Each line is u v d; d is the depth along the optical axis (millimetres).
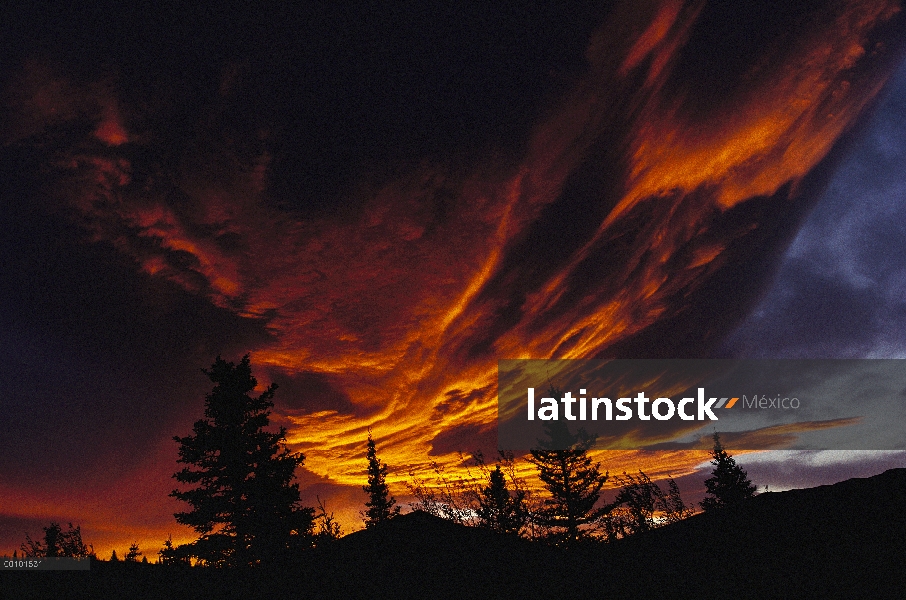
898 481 19359
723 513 18047
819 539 15523
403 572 12172
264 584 11211
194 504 26641
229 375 29078
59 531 18016
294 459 28438
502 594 10352
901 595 9445
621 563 12867
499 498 16438
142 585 11289
